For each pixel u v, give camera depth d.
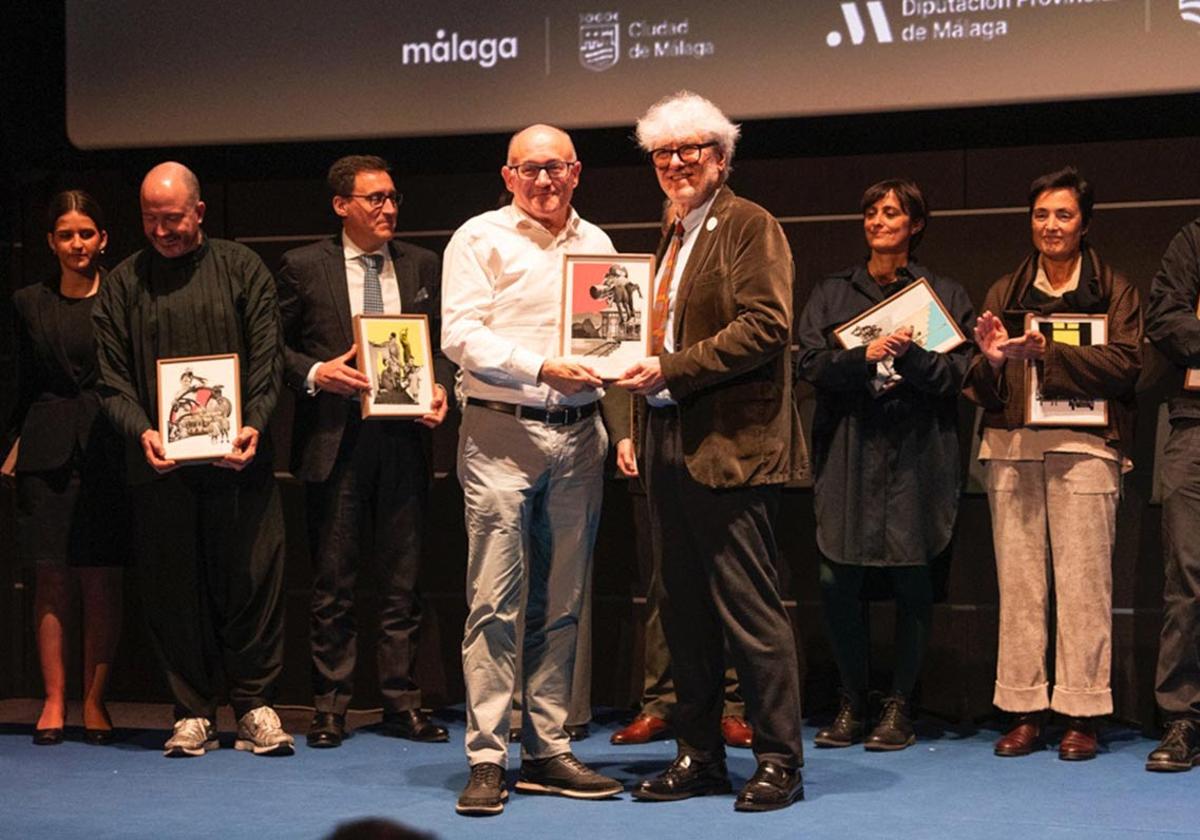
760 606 3.74
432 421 4.66
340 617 4.80
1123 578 5.04
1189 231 4.38
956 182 5.16
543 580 3.96
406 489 4.83
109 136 5.39
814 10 4.88
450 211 5.50
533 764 3.99
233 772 4.34
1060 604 4.51
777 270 3.65
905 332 4.38
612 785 3.92
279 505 4.74
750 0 4.92
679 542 3.82
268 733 4.58
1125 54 4.67
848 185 5.24
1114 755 4.50
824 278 4.79
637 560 5.33
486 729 3.82
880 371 4.55
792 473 3.78
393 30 5.18
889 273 4.72
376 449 4.79
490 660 3.84
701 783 3.94
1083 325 4.45
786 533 5.27
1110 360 4.39
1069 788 4.05
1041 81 4.73
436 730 4.79
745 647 3.75
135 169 5.65
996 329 4.38
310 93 5.25
